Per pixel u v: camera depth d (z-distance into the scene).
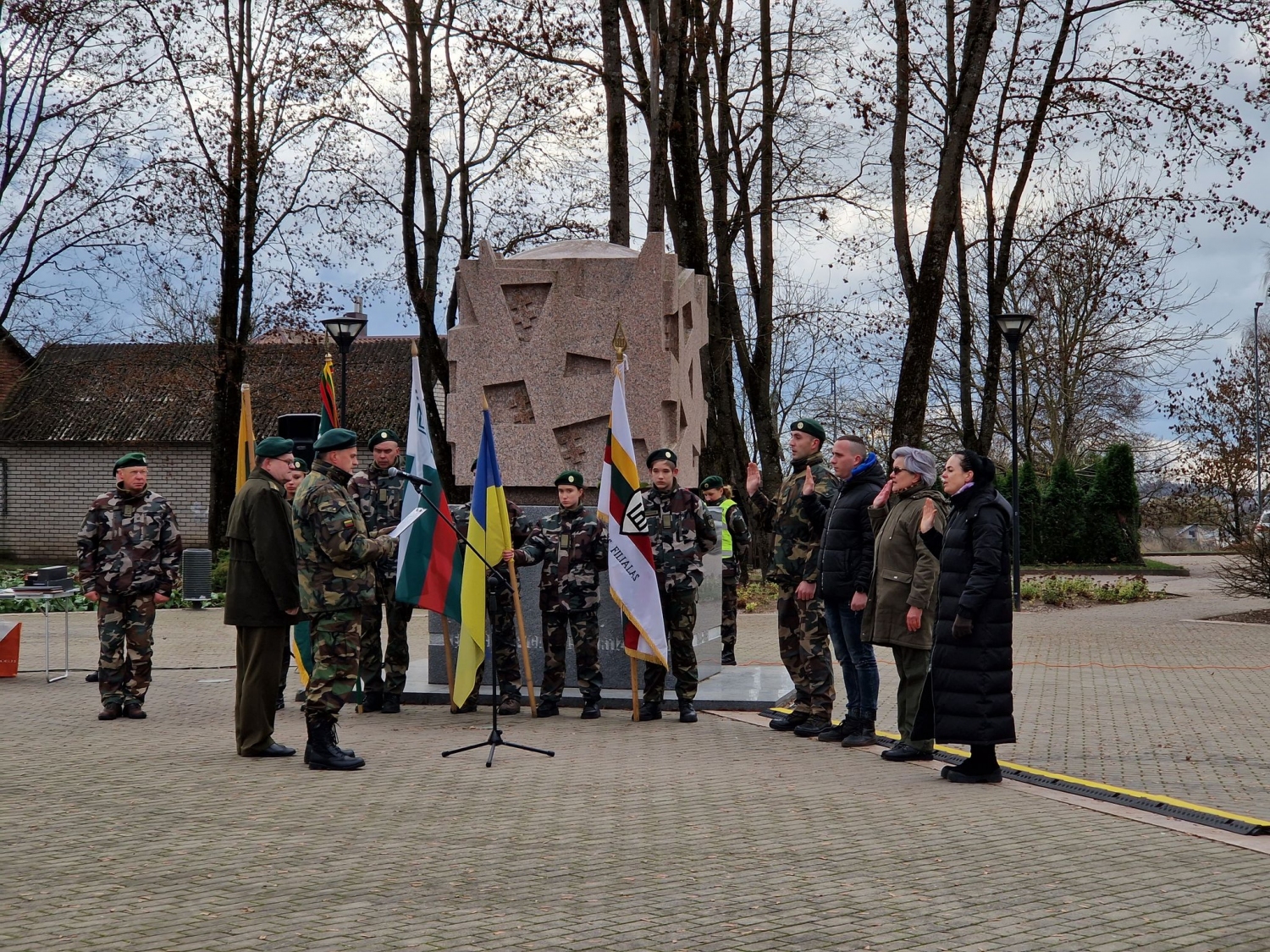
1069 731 9.42
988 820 6.33
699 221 20.23
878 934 4.42
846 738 8.70
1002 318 22.41
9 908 4.67
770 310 25.72
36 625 17.80
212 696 11.30
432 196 23.97
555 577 9.98
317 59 22.86
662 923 4.52
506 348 11.62
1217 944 4.36
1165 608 22.25
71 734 9.12
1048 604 22.84
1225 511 40.47
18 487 37.59
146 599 9.95
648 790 7.01
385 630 16.91
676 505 9.86
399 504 10.13
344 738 8.88
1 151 23.88
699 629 11.22
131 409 37.84
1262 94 20.91
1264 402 42.94
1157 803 6.68
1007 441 44.03
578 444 11.48
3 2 22.95
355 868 5.26
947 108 22.41
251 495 8.02
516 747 8.27
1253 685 12.19
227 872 5.18
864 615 8.34
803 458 9.20
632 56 21.88
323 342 28.27
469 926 4.46
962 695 7.29
